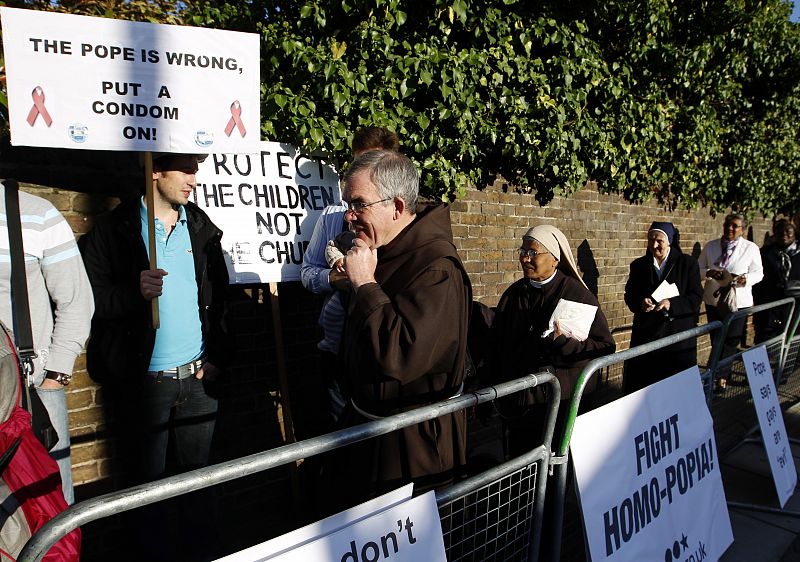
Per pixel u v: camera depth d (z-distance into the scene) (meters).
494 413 3.13
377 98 3.49
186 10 3.24
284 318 3.36
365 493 1.92
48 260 2.12
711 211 7.46
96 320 2.61
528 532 2.15
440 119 3.74
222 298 2.74
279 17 3.44
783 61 6.90
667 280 4.48
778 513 3.68
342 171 3.34
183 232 2.59
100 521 2.76
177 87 2.27
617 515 2.26
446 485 1.93
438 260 1.86
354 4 3.41
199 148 2.34
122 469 2.82
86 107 2.12
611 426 2.29
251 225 3.01
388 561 1.52
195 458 2.72
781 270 6.18
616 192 5.70
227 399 3.13
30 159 2.50
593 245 5.51
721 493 2.97
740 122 7.07
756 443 4.79
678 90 5.99
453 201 4.09
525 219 4.71
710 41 5.94
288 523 3.39
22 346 1.99
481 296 4.41
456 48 4.07
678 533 2.60
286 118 3.13
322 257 2.78
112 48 2.13
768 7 6.58
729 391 3.81
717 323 3.23
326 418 3.56
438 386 1.89
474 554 1.95
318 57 3.22
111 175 2.72
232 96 2.38
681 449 2.69
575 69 4.55
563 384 2.79
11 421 1.46
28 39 2.01
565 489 2.23
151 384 2.51
